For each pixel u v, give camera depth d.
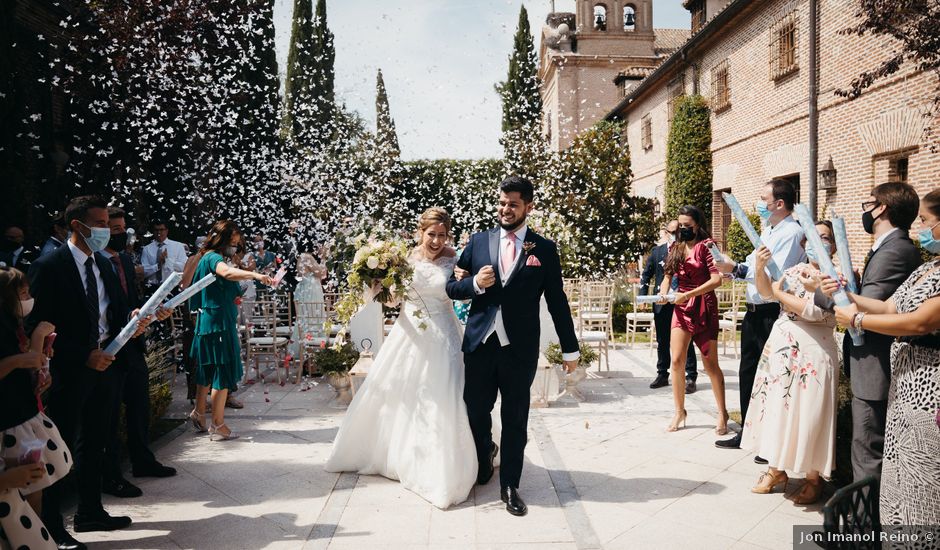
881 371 3.03
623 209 13.52
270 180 12.59
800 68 11.33
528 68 16.27
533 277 3.72
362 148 13.73
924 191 8.30
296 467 4.52
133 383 4.27
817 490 3.71
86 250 3.56
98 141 9.89
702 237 5.30
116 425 3.93
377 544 3.25
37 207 9.31
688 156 16.11
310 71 16.03
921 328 2.34
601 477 4.23
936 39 6.34
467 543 3.25
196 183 11.51
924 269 2.53
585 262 12.85
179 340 7.37
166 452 4.91
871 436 3.11
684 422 5.54
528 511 3.67
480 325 3.79
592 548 3.18
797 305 3.44
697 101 15.99
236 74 11.23
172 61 9.89
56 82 9.11
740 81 14.02
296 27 19.41
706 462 4.51
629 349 9.83
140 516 3.67
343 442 4.38
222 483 4.21
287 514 3.67
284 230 12.92
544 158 13.83
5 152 8.38
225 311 5.23
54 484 3.18
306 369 8.18
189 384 6.52
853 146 9.79
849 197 9.94
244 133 12.63
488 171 14.19
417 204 15.39
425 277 4.21
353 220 11.56
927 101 7.63
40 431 2.79
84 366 3.40
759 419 3.79
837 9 10.09
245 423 5.79
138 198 10.90
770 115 12.60
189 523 3.56
